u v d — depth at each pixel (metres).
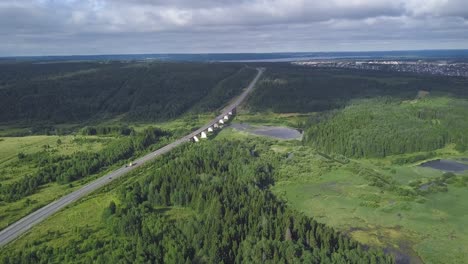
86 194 152.00
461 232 138.00
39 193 158.00
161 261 105.31
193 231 117.31
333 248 115.56
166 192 144.62
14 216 134.62
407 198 164.25
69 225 125.31
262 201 138.12
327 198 167.50
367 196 166.50
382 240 133.50
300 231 119.44
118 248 107.75
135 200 139.25
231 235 115.19
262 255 106.31
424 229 140.38
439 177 189.88
